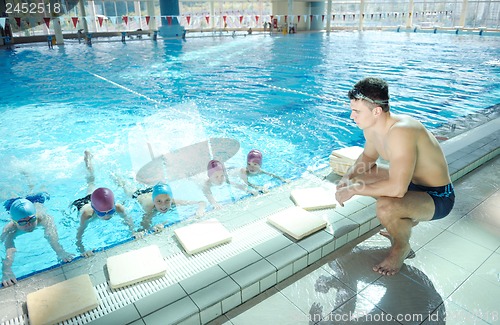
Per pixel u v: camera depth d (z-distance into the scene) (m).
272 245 2.18
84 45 19.22
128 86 8.93
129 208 3.19
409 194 1.96
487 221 2.49
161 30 22.97
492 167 3.35
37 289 1.93
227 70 11.13
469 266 2.05
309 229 2.27
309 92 8.03
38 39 21.05
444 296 1.85
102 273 2.03
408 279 1.97
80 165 4.21
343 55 14.08
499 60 12.08
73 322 1.67
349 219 2.44
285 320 1.74
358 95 1.86
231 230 2.41
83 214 3.10
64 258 2.43
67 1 23.64
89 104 7.14
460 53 13.96
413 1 25.38
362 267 2.09
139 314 1.71
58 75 10.66
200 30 27.31
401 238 2.00
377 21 29.59
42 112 6.56
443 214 2.04
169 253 2.18
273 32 26.31
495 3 23.45
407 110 6.28
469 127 4.77
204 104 7.02
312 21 27.38
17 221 2.89
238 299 1.84
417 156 1.88
